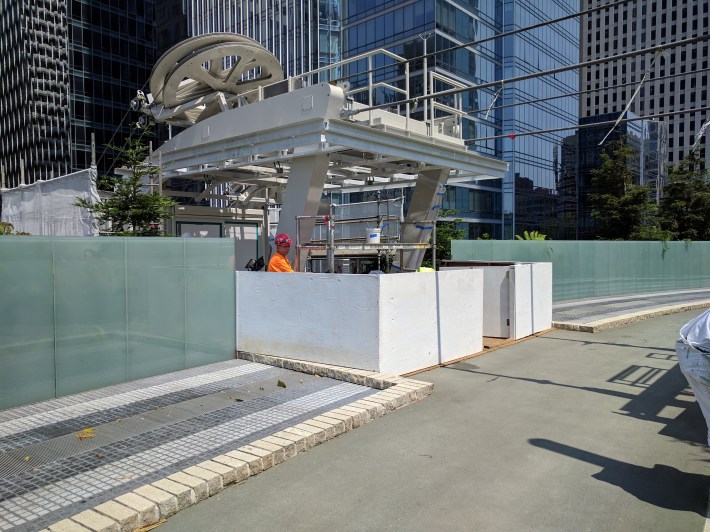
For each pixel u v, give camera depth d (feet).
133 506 10.88
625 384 22.52
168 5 180.86
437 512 11.60
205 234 49.11
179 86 41.42
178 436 15.38
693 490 12.72
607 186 104.88
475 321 28.30
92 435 15.49
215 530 10.79
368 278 22.02
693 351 13.35
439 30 111.45
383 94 119.55
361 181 53.47
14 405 18.54
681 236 104.94
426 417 18.01
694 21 247.50
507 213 143.84
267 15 139.13
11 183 183.73
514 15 129.59
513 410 18.85
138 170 36.78
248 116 34.40
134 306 22.08
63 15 170.81
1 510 11.01
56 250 19.77
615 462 14.39
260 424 16.43
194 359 24.26
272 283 24.89
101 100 178.50
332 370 22.09
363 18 123.75
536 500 12.17
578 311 45.57
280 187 51.57
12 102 180.34
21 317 18.84
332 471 13.66
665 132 158.10
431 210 42.24
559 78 154.92
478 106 123.13
